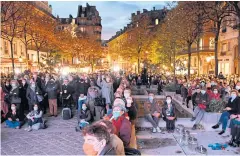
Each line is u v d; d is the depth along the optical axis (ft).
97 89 41.50
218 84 48.29
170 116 32.35
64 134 32.37
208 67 148.66
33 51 157.07
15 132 33.40
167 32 107.45
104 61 374.63
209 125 33.65
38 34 112.37
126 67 274.77
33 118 34.58
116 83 59.72
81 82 47.55
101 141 10.25
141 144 27.68
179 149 26.18
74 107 51.16
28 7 90.84
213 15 69.87
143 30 158.20
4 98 38.37
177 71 123.95
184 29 88.69
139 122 34.22
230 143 27.40
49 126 36.50
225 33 127.13
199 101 34.86
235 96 30.12
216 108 34.19
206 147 26.91
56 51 127.13
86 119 34.30
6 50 120.06
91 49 215.51
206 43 147.43
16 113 35.94
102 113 38.55
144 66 147.43
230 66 120.57
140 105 55.72
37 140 29.94
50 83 43.06
